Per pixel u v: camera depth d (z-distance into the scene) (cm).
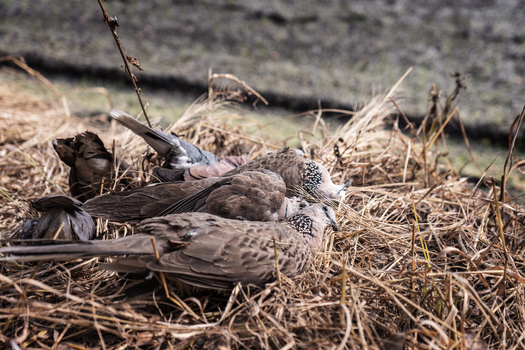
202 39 1656
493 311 599
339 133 1006
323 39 1662
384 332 576
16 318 575
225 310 557
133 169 842
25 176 898
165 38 1652
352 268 626
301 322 557
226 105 1381
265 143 1004
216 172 784
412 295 614
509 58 1565
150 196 696
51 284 621
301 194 756
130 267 551
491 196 877
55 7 1756
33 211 765
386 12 1756
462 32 1661
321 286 605
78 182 771
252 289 586
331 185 780
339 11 1767
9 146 980
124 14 1742
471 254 721
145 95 1448
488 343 590
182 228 571
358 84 1489
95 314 539
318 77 1514
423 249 678
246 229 586
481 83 1484
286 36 1677
